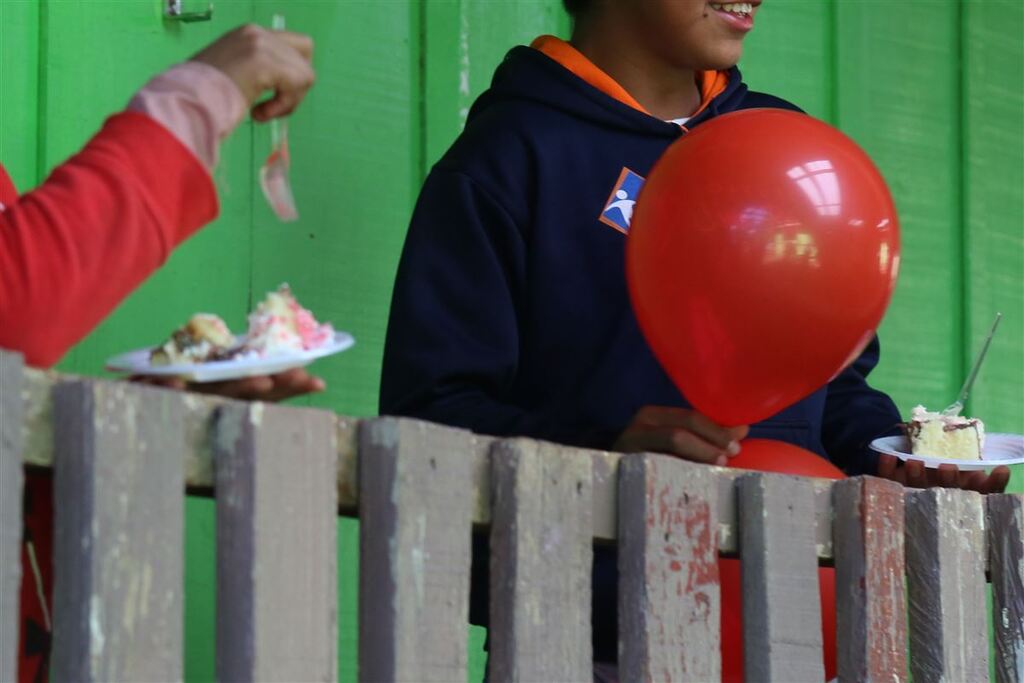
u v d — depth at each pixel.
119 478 5.01
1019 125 13.53
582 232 8.69
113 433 5.00
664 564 6.45
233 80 6.02
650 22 8.97
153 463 5.10
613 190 8.79
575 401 8.52
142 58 9.83
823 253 7.16
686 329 7.37
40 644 5.95
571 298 8.59
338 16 10.43
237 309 9.95
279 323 6.14
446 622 5.75
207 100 5.94
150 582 5.05
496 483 6.07
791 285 7.15
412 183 10.70
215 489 5.34
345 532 10.21
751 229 7.16
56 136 9.52
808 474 7.70
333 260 10.34
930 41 13.12
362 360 10.44
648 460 6.42
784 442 8.29
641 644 6.36
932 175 13.01
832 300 7.20
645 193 7.55
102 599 4.93
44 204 5.57
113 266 5.63
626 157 8.88
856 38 12.75
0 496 4.83
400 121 10.66
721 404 7.59
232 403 5.32
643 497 6.40
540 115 8.86
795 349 7.28
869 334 7.48
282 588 5.32
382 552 5.66
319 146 10.29
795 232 7.15
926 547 7.47
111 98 9.71
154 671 5.04
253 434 5.29
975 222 13.15
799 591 6.90
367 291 10.47
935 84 13.11
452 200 8.67
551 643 6.09
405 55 10.70
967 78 13.23
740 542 6.87
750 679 6.79
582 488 6.28
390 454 5.66
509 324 8.45
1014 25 13.56
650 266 7.40
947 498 7.52
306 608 5.38
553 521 6.16
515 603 6.00
